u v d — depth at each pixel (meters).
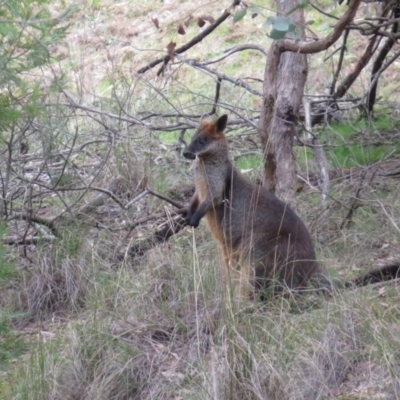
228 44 21.64
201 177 11.14
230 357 8.53
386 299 9.66
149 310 10.48
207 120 11.27
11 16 7.43
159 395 8.98
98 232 12.82
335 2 13.72
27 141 14.02
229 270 10.66
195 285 9.37
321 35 20.62
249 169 14.74
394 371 8.27
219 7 22.84
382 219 12.16
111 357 9.43
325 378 8.54
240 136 16.23
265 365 8.48
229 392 8.40
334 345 8.82
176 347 9.81
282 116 12.46
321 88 18.92
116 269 11.80
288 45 11.59
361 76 19.45
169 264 11.09
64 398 9.17
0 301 11.62
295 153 15.78
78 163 15.26
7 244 11.95
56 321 11.22
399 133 16.23
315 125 17.48
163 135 17.11
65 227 12.15
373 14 20.48
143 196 13.25
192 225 11.10
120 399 9.18
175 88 19.30
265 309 9.77
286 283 10.49
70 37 21.94
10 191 13.53
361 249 11.56
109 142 14.23
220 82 15.36
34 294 11.55
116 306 10.39
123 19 23.59
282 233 10.71
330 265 11.09
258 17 22.25
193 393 8.68
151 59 21.25
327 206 12.62
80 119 16.83
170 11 23.59
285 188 12.58
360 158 15.77
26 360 9.81
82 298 11.43
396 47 20.22
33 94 7.68
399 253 11.38
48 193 13.66
